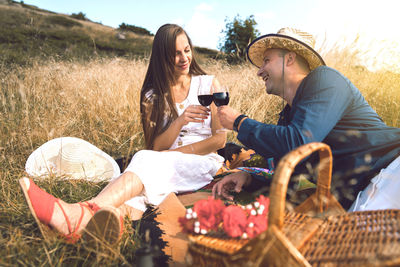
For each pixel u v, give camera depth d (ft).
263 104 14.76
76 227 5.28
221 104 7.43
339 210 4.44
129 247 5.48
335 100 5.45
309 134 5.20
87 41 89.86
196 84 9.00
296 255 3.11
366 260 3.06
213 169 7.70
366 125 5.65
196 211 4.04
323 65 6.23
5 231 5.80
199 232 3.92
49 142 9.50
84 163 9.01
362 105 5.79
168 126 8.80
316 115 5.33
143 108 8.92
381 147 5.49
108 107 14.83
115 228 5.00
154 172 6.61
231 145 9.82
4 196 7.15
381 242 3.35
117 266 4.92
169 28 8.48
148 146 8.90
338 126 5.71
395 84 11.75
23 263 4.73
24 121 11.54
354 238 3.61
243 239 3.77
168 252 5.43
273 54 6.52
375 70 12.19
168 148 8.42
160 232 5.81
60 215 5.17
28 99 15.01
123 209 6.42
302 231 3.93
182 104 8.95
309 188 6.18
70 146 9.19
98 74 20.58
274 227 3.17
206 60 20.20
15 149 10.35
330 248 3.53
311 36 6.40
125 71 21.50
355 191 5.66
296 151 3.61
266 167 8.55
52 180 7.91
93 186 8.15
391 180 5.13
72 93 16.94
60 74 20.44
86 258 4.95
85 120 13.88
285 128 5.41
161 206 6.38
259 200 4.38
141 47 93.25
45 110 13.66
